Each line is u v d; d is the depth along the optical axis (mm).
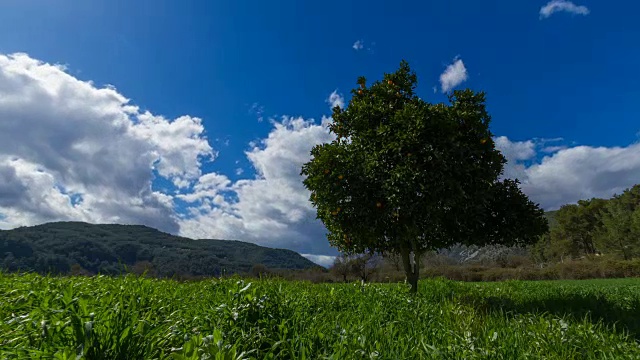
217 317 4273
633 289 15469
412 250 11672
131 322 3125
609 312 8188
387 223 10719
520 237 11586
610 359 4230
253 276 9141
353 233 10914
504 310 8016
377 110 11406
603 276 41438
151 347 2973
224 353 2771
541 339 4711
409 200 9781
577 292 13438
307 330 4301
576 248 102500
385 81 12000
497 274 43906
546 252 105250
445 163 9797
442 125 10109
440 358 3811
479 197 10477
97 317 3088
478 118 10898
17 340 2916
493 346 4254
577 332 5129
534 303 9648
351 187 10367
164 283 7238
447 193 9852
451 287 14328
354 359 3502
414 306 7531
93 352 2652
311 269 35281
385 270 39375
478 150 10742
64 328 2902
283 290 6922
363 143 11164
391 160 10422
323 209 11383
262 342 3883
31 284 5371
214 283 7160
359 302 7305
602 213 96438
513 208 11578
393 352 3795
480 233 11531
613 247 83000
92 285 5797
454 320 5938
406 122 10305
